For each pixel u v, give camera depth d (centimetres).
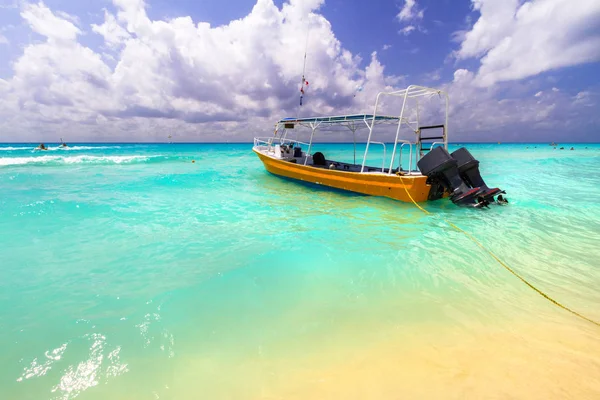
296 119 1215
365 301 373
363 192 996
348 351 283
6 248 552
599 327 321
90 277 443
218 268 469
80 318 340
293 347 290
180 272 456
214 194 1059
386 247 552
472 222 712
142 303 371
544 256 514
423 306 361
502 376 246
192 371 261
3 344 296
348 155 3409
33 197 950
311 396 230
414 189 840
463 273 450
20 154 2847
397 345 290
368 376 249
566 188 1214
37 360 275
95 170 1767
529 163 2500
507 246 558
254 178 1448
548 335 306
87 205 859
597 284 418
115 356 279
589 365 260
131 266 479
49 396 236
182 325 326
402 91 884
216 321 333
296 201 952
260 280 425
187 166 2086
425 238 603
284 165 1319
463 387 234
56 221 712
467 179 881
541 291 398
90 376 256
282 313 348
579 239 594
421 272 450
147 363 271
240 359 275
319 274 443
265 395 233
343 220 736
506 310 353
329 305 364
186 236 619
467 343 292
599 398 222
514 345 289
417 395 227
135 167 1975
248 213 805
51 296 390
